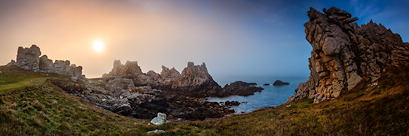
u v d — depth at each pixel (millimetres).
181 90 98438
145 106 50438
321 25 37375
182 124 24156
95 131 15711
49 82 36031
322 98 36531
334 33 35625
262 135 16703
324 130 14078
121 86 66125
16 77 36250
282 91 105438
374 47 34594
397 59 30688
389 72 29219
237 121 26375
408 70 25844
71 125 15469
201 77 108000
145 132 18688
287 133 15656
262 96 87312
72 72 60562
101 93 47562
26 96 20234
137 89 65062
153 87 99375
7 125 10812
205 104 64812
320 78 39688
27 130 11375
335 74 35000
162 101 55844
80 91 41938
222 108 59531
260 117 27312
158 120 26156
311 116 19328
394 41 40250
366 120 13148
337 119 15547
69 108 20875
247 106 64375
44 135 11633
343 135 12461
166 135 17641
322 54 37750
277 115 27266
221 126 23359
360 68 33688
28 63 46469
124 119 25672
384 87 25828
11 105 14836
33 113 15016
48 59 54219
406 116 11438
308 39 40844
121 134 16641
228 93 94312
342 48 34531
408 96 13844
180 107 56781
